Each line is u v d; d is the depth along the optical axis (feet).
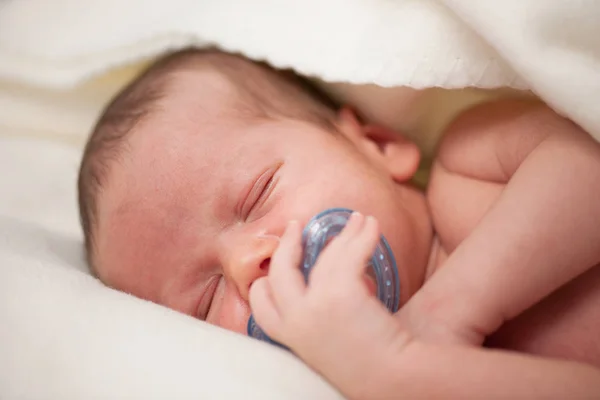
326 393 1.94
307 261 2.31
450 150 2.85
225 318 2.47
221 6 3.08
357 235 2.07
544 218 2.18
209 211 2.66
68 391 2.00
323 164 2.71
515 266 2.14
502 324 2.39
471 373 1.85
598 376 1.86
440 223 2.88
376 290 2.39
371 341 1.91
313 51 2.78
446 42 2.53
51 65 3.61
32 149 3.91
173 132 2.84
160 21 3.26
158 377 1.98
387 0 2.69
